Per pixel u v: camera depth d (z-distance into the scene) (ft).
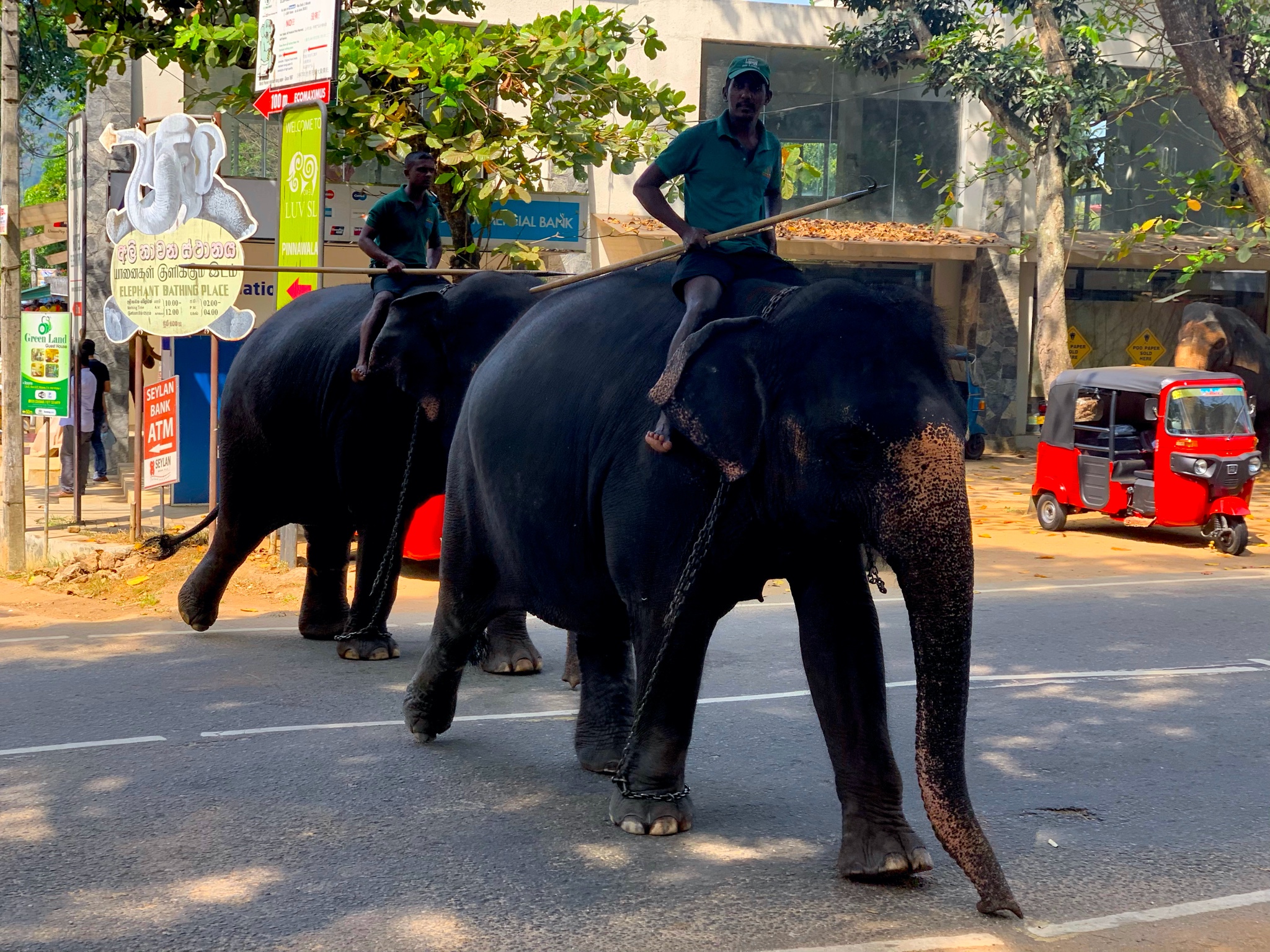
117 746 20.30
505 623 25.93
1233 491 43.14
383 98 41.86
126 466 62.13
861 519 13.07
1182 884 14.60
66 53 75.05
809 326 13.67
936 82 69.62
